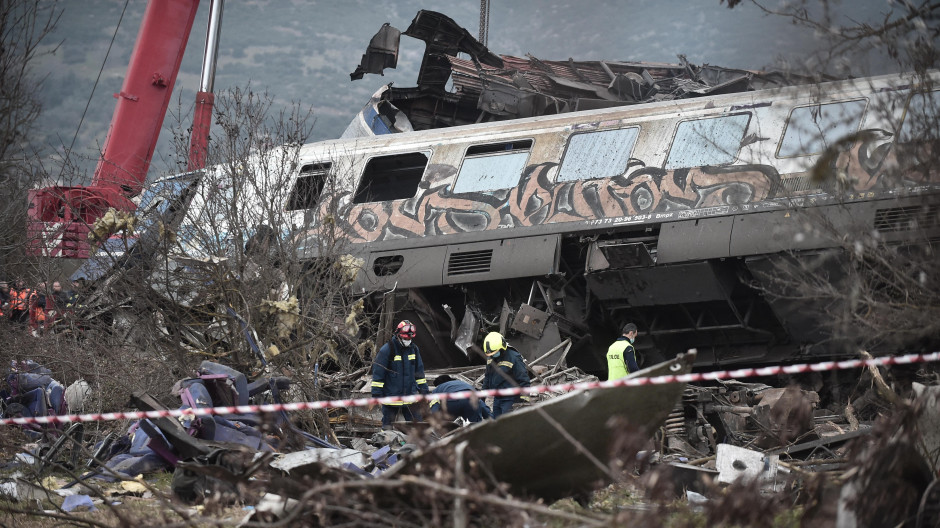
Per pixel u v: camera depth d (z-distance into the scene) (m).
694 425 34.44
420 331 51.06
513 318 47.47
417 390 33.47
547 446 16.59
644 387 16.36
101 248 37.16
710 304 45.53
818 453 26.09
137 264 35.75
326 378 36.19
